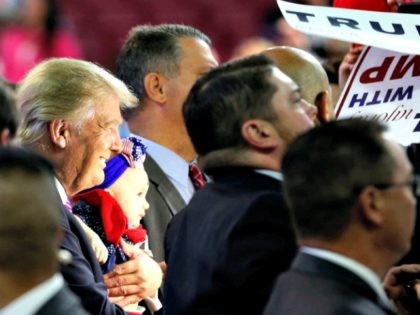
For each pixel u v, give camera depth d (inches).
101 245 201.9
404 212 147.8
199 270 169.9
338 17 191.6
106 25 586.9
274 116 171.9
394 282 185.6
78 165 200.8
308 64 199.5
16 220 133.6
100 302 190.9
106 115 201.9
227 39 594.9
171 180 228.8
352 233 146.3
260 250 163.8
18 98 200.8
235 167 172.9
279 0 194.1
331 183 145.7
